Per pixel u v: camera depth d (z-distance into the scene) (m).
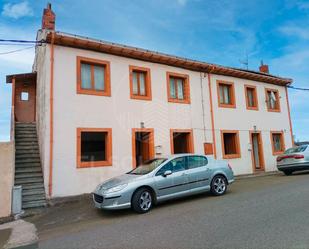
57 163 9.97
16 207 8.30
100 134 11.70
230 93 16.22
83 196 10.09
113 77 11.82
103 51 11.68
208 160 9.23
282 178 12.92
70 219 7.39
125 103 11.95
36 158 11.58
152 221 6.31
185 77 14.21
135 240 5.05
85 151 11.21
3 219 7.76
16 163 11.01
